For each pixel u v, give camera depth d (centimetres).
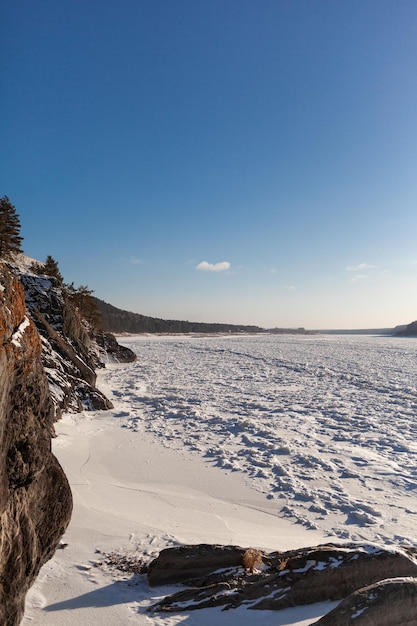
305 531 669
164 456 1060
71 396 1521
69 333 2097
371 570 420
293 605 398
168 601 411
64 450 1058
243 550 476
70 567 493
